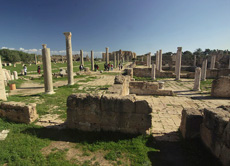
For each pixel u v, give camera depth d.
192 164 4.23
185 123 5.50
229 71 24.67
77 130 6.14
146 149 4.89
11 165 4.04
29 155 4.47
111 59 97.69
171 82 21.44
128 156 4.54
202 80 22.55
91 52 36.66
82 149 4.95
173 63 53.34
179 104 10.85
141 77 27.25
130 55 101.44
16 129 6.21
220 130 4.14
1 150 4.62
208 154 4.57
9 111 7.06
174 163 4.29
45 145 5.10
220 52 53.81
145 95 13.73
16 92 14.01
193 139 5.41
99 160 4.40
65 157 4.52
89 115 5.95
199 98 12.62
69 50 16.05
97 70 37.09
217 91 13.08
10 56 62.22
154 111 9.26
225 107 5.27
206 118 4.92
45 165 4.07
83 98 5.92
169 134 6.07
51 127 6.48
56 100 10.56
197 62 50.34
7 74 20.33
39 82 19.92
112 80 21.25
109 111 5.75
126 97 5.68
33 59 83.50
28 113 6.75
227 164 3.77
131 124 5.66
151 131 6.30
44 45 13.62
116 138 5.50
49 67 12.39
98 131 5.96
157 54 31.77
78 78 23.30
